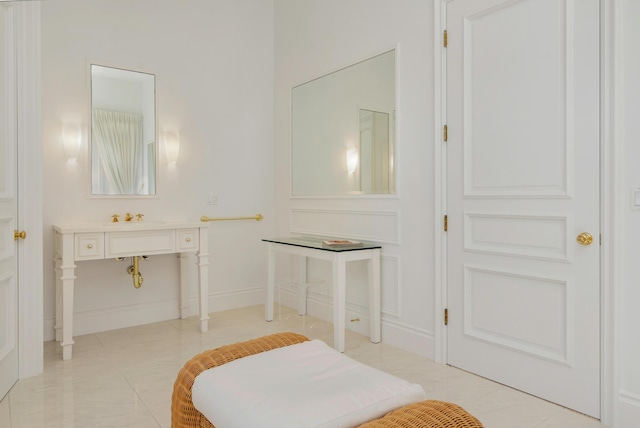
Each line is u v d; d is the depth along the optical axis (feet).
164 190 12.34
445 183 9.12
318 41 12.51
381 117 10.59
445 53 9.08
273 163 14.49
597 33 6.84
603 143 6.76
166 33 12.36
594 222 6.90
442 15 9.11
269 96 14.37
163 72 12.31
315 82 12.65
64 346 9.41
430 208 9.46
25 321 8.44
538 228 7.62
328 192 12.28
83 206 11.10
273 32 14.42
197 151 12.91
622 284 6.59
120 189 11.63
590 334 6.97
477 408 7.27
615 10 6.57
